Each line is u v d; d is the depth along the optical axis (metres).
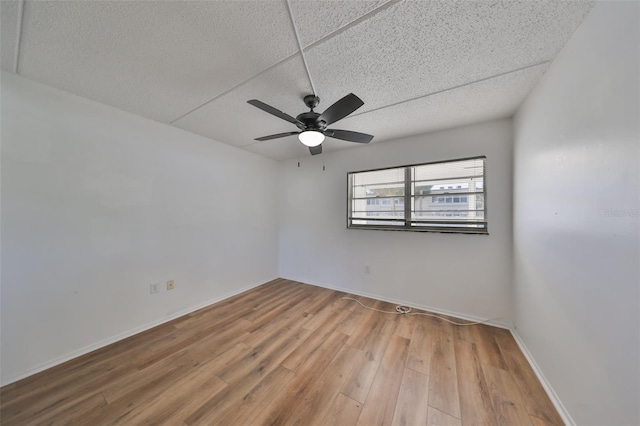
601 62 1.00
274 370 1.69
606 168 0.97
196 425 1.26
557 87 1.38
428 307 2.73
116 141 2.09
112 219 2.07
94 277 1.96
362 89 1.77
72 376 1.62
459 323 2.40
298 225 3.86
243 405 1.39
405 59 1.43
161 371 1.68
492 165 2.37
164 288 2.46
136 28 1.19
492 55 1.39
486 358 1.81
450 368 1.69
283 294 3.27
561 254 1.32
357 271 3.27
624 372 0.87
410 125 2.48
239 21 1.14
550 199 1.46
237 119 2.33
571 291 1.22
